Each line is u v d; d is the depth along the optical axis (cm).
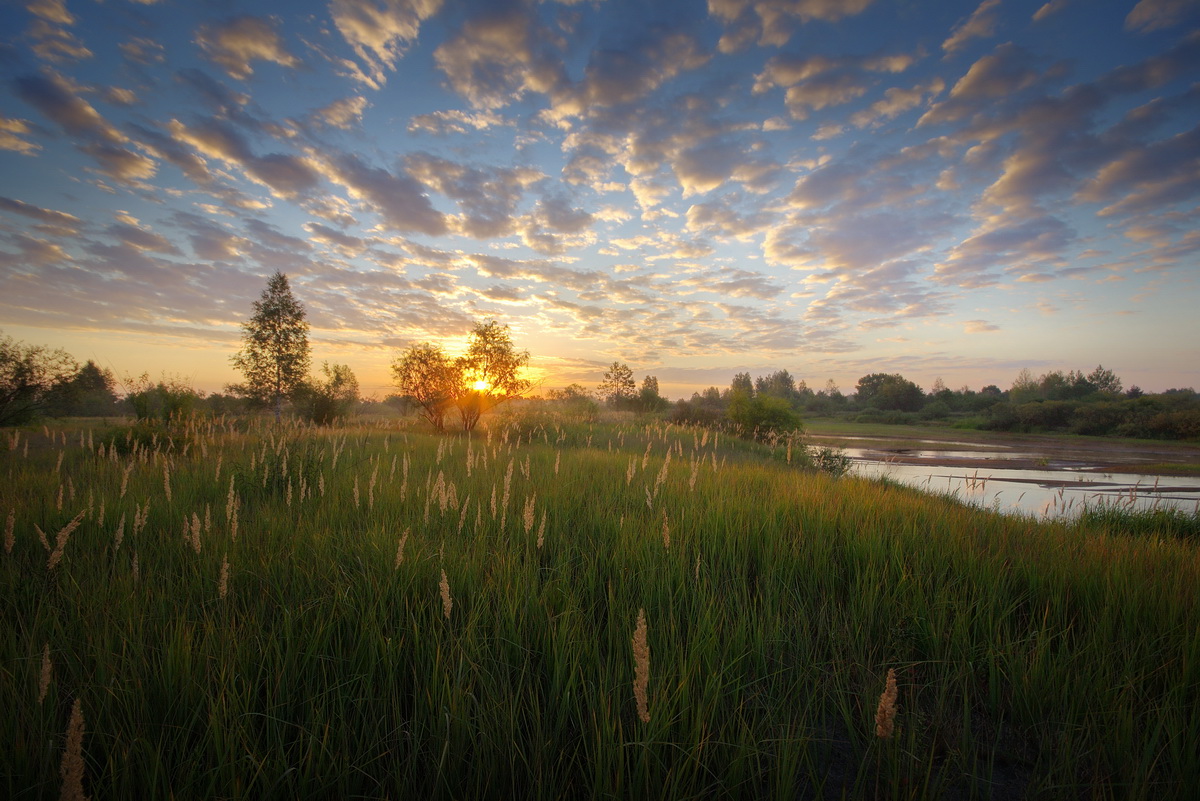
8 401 1300
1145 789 192
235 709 221
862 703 258
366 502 588
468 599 339
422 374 2367
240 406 2769
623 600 332
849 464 1666
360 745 219
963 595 358
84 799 138
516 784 212
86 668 253
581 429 2050
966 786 215
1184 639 281
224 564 294
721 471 936
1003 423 5841
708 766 218
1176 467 2667
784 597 359
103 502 465
